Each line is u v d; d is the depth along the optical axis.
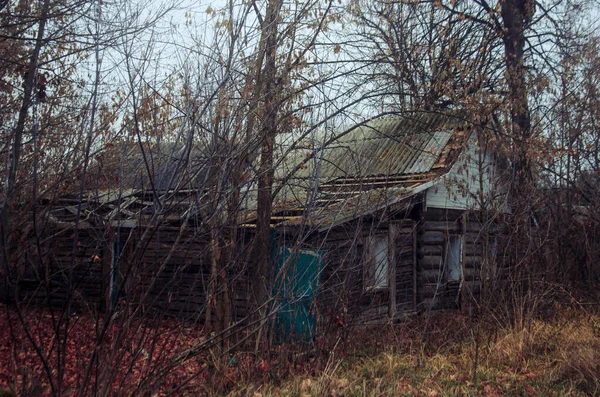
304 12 7.92
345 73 7.78
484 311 9.52
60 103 8.21
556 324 9.53
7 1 7.79
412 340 8.88
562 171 13.16
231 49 6.54
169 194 5.73
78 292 5.37
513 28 15.08
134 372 5.73
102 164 6.08
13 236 6.20
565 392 6.64
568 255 12.54
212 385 6.46
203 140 6.56
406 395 6.49
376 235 11.22
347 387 6.52
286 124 7.69
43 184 6.59
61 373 4.75
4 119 7.81
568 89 13.72
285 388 6.56
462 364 7.88
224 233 7.28
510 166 11.91
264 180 7.66
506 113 12.18
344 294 8.12
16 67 8.03
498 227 10.97
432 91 14.91
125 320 5.15
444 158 12.21
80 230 7.83
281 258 8.15
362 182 8.41
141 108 6.29
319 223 7.62
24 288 11.02
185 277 10.09
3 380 5.41
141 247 5.43
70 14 7.49
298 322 8.05
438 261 12.94
